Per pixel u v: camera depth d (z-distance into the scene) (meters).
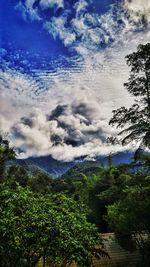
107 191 17.62
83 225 10.45
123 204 14.98
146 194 14.52
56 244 9.01
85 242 9.86
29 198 10.49
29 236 8.91
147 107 15.95
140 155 15.35
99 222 23.56
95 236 10.88
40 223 9.12
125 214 14.71
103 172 25.25
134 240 16.73
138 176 15.52
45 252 9.57
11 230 8.80
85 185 27.92
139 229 15.34
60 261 9.64
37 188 31.52
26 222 9.27
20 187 11.08
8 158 19.94
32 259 10.03
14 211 9.92
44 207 10.22
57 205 11.27
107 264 15.25
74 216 10.59
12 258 9.23
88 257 9.66
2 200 10.15
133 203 14.47
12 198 10.16
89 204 24.30
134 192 14.65
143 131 15.49
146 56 15.70
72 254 9.06
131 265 15.33
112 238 17.83
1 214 9.41
